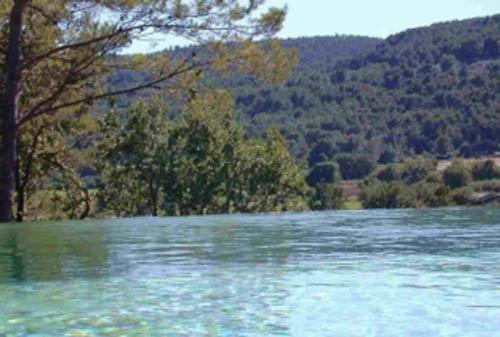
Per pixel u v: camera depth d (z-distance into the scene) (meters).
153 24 13.02
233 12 12.88
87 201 21.78
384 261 4.55
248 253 5.13
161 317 2.95
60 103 15.27
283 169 27.12
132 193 24.64
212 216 11.20
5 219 11.94
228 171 25.73
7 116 12.24
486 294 3.34
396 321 2.81
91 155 23.02
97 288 3.67
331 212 11.40
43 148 19.14
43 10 13.38
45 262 4.78
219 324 2.81
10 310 3.13
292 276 3.96
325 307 3.09
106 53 13.39
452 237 6.21
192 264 4.54
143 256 5.05
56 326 2.82
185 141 24.97
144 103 24.17
